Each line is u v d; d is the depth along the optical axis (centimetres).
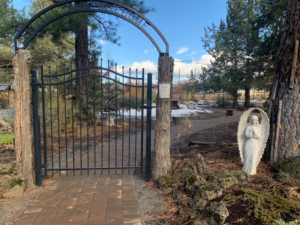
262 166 365
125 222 241
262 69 1280
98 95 828
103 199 293
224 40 1675
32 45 1044
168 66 330
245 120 346
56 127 724
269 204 244
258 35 1426
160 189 319
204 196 265
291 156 352
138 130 842
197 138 693
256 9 1520
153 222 243
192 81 1900
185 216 247
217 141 638
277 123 353
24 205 278
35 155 329
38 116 327
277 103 370
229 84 1605
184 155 454
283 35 376
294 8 350
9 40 1054
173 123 985
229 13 1683
